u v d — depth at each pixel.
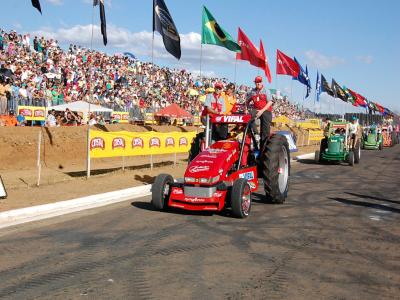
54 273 4.71
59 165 14.29
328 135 18.52
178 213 7.85
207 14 13.87
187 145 16.14
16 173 12.14
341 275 4.79
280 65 21.75
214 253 5.50
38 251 5.48
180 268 4.92
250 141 8.62
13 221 7.09
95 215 7.63
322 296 4.20
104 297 4.09
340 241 6.20
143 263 5.07
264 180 8.55
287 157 9.27
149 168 14.66
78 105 20.73
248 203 7.68
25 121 18.50
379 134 29.53
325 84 31.48
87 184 10.80
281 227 6.95
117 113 24.81
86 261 5.11
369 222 7.45
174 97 34.03
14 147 13.77
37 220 7.18
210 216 7.62
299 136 33.50
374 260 5.35
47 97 21.23
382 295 4.25
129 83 31.31
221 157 7.68
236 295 4.18
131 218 7.41
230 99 10.37
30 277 4.58
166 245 5.82
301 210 8.35
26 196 8.95
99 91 26.72
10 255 5.31
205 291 4.27
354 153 18.14
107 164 15.59
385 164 18.45
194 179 7.38
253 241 6.09
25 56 25.23
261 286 4.42
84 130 16.98
